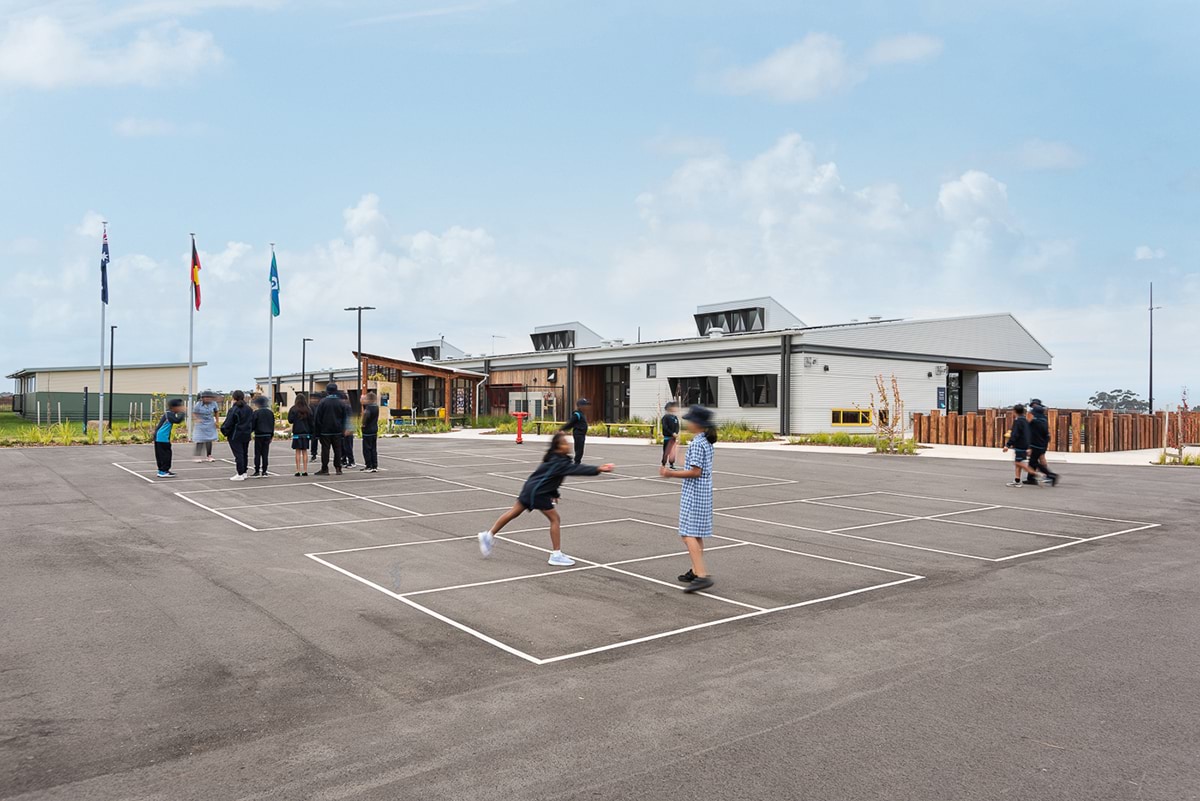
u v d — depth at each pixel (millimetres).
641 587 8797
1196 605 8078
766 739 4906
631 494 16734
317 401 22547
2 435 33438
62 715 5270
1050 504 15453
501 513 13875
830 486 18281
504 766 4547
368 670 6152
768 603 8156
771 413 36188
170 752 4730
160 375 65125
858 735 4961
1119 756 4684
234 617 7527
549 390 47906
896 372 38344
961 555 10617
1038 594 8539
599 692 5695
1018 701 5512
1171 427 32375
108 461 22734
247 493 16250
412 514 13727
